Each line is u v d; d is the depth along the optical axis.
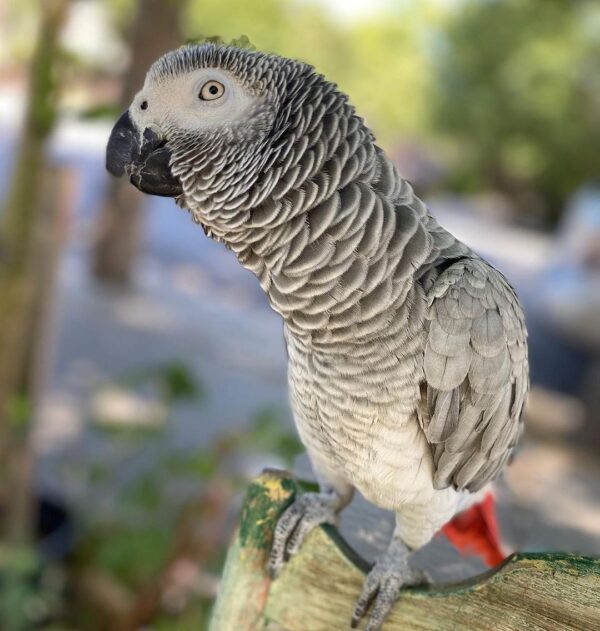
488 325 0.35
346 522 0.43
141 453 0.87
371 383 0.35
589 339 1.67
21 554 0.61
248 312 1.67
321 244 0.33
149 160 0.36
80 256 1.78
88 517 0.74
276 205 0.33
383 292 0.33
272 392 1.22
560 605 0.30
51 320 0.66
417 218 0.34
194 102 0.35
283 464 0.64
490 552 0.43
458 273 0.35
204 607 0.63
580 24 2.59
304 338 0.35
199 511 0.63
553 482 1.01
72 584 0.69
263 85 0.34
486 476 0.40
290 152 0.33
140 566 0.64
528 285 2.08
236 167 0.34
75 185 0.64
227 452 0.64
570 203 2.95
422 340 0.34
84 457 0.87
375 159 0.35
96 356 1.27
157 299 1.64
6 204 0.60
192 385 0.73
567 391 1.50
